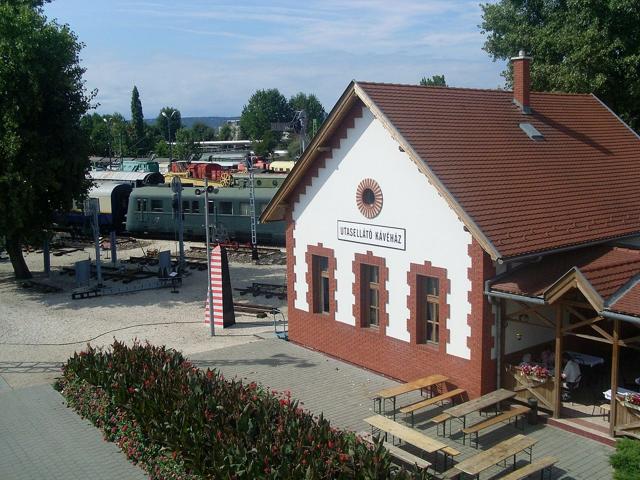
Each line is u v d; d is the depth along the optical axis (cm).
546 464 1179
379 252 1789
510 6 3600
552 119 2131
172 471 1237
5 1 3219
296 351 2077
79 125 3334
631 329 1850
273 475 1055
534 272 1510
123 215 5281
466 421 1490
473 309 1537
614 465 1031
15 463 1363
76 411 1639
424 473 1052
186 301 2900
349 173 1855
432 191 1612
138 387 1472
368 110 1769
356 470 1048
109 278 3409
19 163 2967
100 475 1302
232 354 2067
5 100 2906
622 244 1662
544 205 1653
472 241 1521
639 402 1307
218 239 4450
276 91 16162
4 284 3366
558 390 1434
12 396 1767
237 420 1227
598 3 3045
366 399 1658
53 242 4703
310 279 2052
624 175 1989
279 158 10131
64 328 2497
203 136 15862
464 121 1856
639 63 2988
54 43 3027
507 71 3569
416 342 1708
